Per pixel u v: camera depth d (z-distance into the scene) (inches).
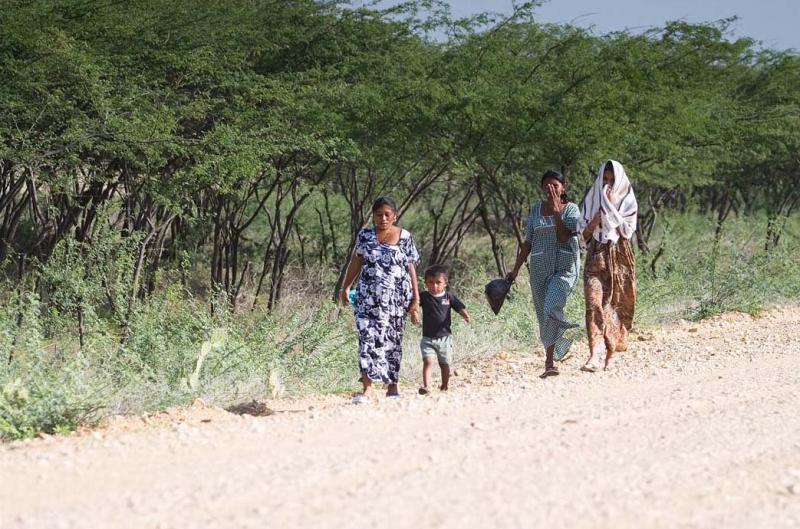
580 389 840.9
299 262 2578.7
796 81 2637.8
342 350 1086.4
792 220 2819.9
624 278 998.4
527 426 657.6
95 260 1167.0
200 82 1646.2
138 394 876.6
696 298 1565.0
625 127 1902.1
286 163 1999.3
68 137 1396.4
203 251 2469.2
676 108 1955.0
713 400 764.0
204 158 1525.6
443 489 494.9
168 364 967.6
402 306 845.8
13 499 488.7
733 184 3248.0
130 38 1556.3
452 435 629.0
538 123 1850.4
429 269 920.3
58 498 489.4
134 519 446.6
